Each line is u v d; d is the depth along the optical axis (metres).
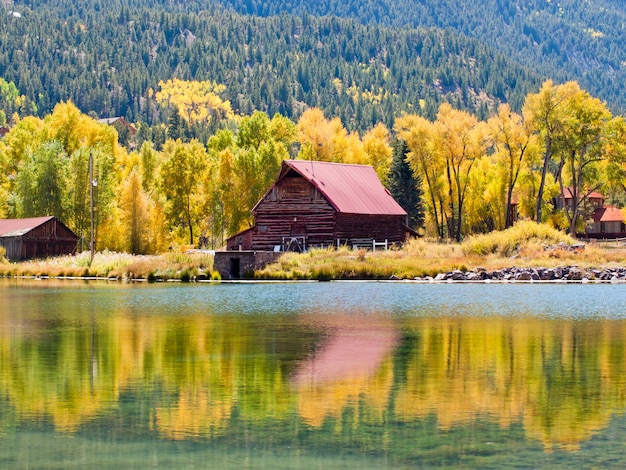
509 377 33.16
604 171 155.62
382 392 30.72
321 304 62.66
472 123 149.62
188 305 62.50
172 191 161.50
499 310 57.31
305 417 27.59
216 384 32.19
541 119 142.50
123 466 23.23
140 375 33.91
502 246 101.50
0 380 33.03
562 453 24.00
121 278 100.88
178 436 25.70
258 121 188.62
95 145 166.00
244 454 24.09
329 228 117.94
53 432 26.19
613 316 53.28
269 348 40.25
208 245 178.62
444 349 39.72
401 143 163.25
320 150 164.50
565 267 90.44
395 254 102.25
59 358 37.72
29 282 95.56
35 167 143.50
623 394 30.36
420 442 24.98
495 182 169.62
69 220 142.00
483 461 23.45
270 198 122.06
